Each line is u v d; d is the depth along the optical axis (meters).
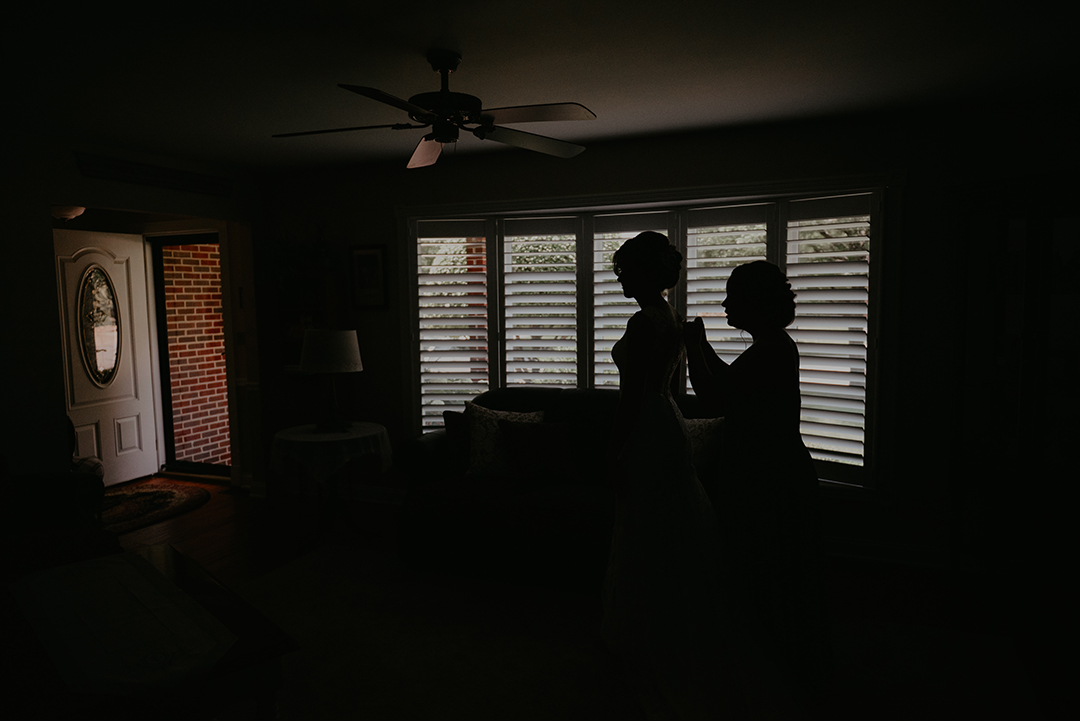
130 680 1.27
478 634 2.50
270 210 4.55
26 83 2.53
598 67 2.43
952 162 3.01
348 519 3.66
